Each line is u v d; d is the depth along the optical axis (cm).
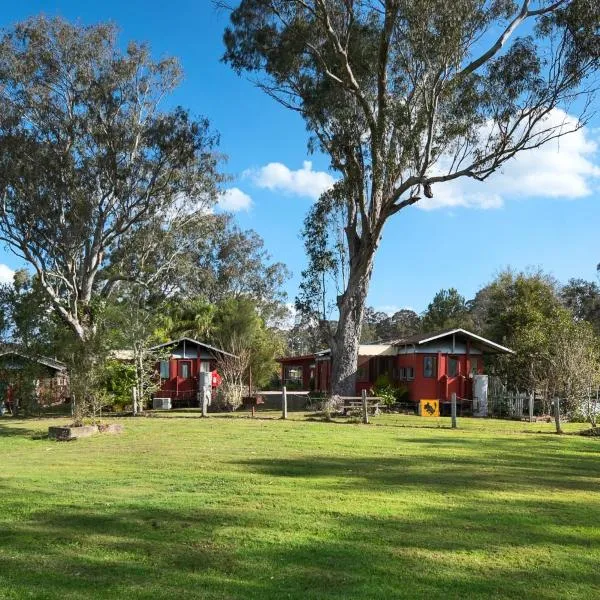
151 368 2841
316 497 852
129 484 953
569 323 2906
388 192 2702
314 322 3017
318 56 2764
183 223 3803
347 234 2919
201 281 5656
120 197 3181
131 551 608
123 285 3828
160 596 493
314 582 527
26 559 584
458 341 3031
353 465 1162
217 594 497
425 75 2439
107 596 492
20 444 1584
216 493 879
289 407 3019
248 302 4062
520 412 2645
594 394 2606
